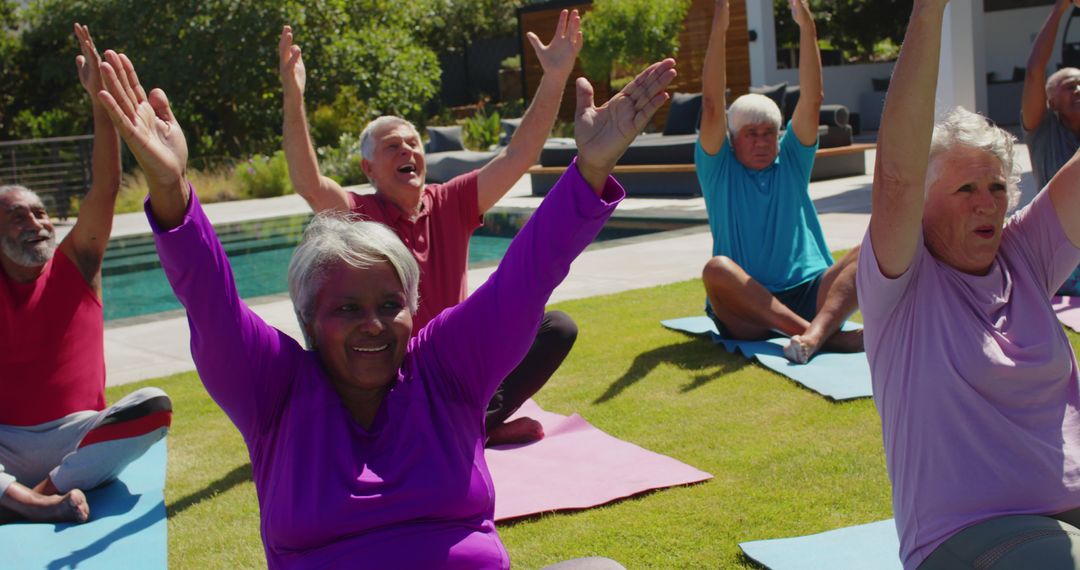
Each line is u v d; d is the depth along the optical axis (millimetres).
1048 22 5285
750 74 20234
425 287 3490
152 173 1783
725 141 5262
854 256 4891
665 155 13430
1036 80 5359
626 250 8648
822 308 4875
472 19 31312
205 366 1906
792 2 4992
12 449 3566
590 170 1898
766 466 3535
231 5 20469
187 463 4027
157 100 1930
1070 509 2051
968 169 2139
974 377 2064
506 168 3572
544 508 3277
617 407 4359
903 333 2139
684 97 15742
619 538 3055
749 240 5242
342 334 1933
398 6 23016
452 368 2031
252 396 1938
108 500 3604
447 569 1881
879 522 2973
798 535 2971
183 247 1814
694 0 20688
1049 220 2232
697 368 4852
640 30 19531
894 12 25312
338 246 1957
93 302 3670
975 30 17641
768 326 5039
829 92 21391
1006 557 1902
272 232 13461
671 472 3527
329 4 21453
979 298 2135
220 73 20875
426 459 1922
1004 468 2037
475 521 1967
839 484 3320
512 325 1994
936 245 2213
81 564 3055
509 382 3926
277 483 1905
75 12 21672
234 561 3084
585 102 1905
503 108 23969
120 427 3541
